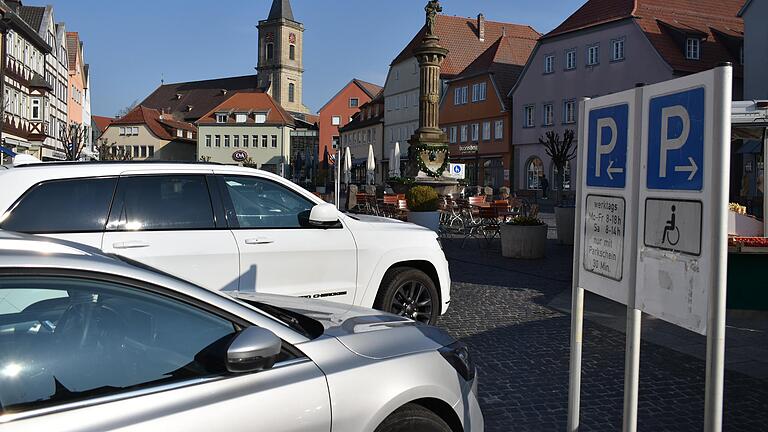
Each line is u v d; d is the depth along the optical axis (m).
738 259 7.89
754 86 33.00
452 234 19.17
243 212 5.78
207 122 96.38
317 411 2.56
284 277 5.83
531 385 5.54
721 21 43.66
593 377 5.77
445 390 3.04
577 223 3.82
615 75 42.94
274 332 2.69
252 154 95.88
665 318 3.02
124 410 2.23
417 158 24.80
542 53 48.53
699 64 39.62
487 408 5.02
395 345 3.05
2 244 2.32
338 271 6.16
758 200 18.19
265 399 2.45
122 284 2.41
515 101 51.47
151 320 2.47
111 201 5.20
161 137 101.81
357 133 80.31
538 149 49.31
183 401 2.33
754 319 7.85
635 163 3.27
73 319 2.34
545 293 9.89
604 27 43.56
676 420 4.80
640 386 5.52
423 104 24.75
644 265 3.19
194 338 2.52
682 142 2.90
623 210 3.36
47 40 50.59
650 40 40.22
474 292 9.99
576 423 3.74
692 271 2.83
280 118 96.25
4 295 2.20
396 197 21.77
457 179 25.36
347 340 2.95
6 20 38.75
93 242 4.99
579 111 3.82
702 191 2.77
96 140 102.69
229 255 5.52
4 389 2.14
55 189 5.05
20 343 2.22
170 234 5.33
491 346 6.79
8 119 39.97
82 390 2.26
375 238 6.47
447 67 61.34
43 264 2.25
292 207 6.10
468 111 56.94
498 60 54.72
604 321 7.91
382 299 6.59
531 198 46.06
